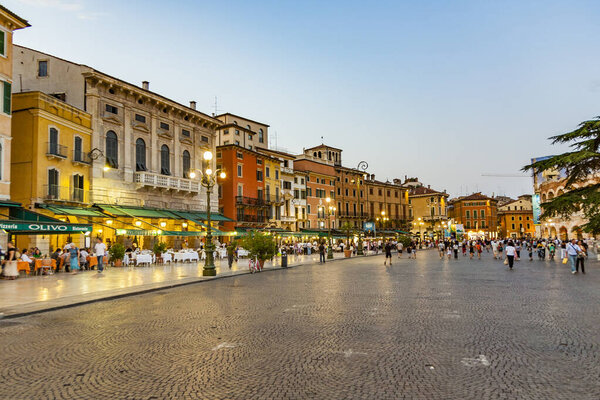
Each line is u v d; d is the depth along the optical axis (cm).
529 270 2712
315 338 898
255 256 2800
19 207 2812
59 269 2653
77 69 3938
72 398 582
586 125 3186
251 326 1027
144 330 1000
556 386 605
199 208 5222
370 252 6106
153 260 3425
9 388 622
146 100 4494
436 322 1055
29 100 3325
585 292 1603
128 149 4259
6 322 1121
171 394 591
